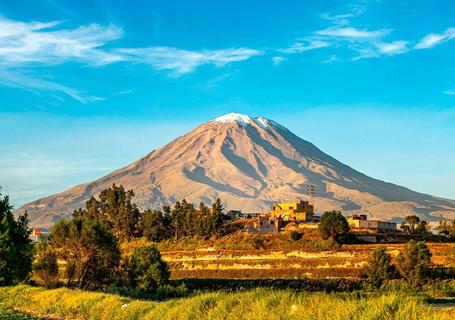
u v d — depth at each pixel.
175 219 185.62
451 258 124.75
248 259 143.38
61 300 54.84
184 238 178.50
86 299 51.19
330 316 27.78
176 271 146.38
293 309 30.28
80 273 90.56
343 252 136.88
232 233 176.12
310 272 130.62
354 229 177.25
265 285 118.50
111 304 46.19
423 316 25.08
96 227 90.50
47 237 92.69
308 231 162.00
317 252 139.50
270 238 159.62
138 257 102.19
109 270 93.50
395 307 26.55
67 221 90.69
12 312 52.25
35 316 49.72
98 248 89.94
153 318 37.97
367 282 110.88
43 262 86.62
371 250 136.62
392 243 152.88
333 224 149.12
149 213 190.25
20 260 85.19
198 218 178.62
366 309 26.95
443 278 108.75
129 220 191.12
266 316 30.78
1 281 79.88
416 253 108.50
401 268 108.56
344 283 113.62
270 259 140.75
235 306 34.19
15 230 88.62
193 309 36.06
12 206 90.56
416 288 88.00
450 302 67.31
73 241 89.19
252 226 183.25
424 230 194.62
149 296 85.62
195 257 151.12
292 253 141.50
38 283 88.88
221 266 143.25
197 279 131.62
